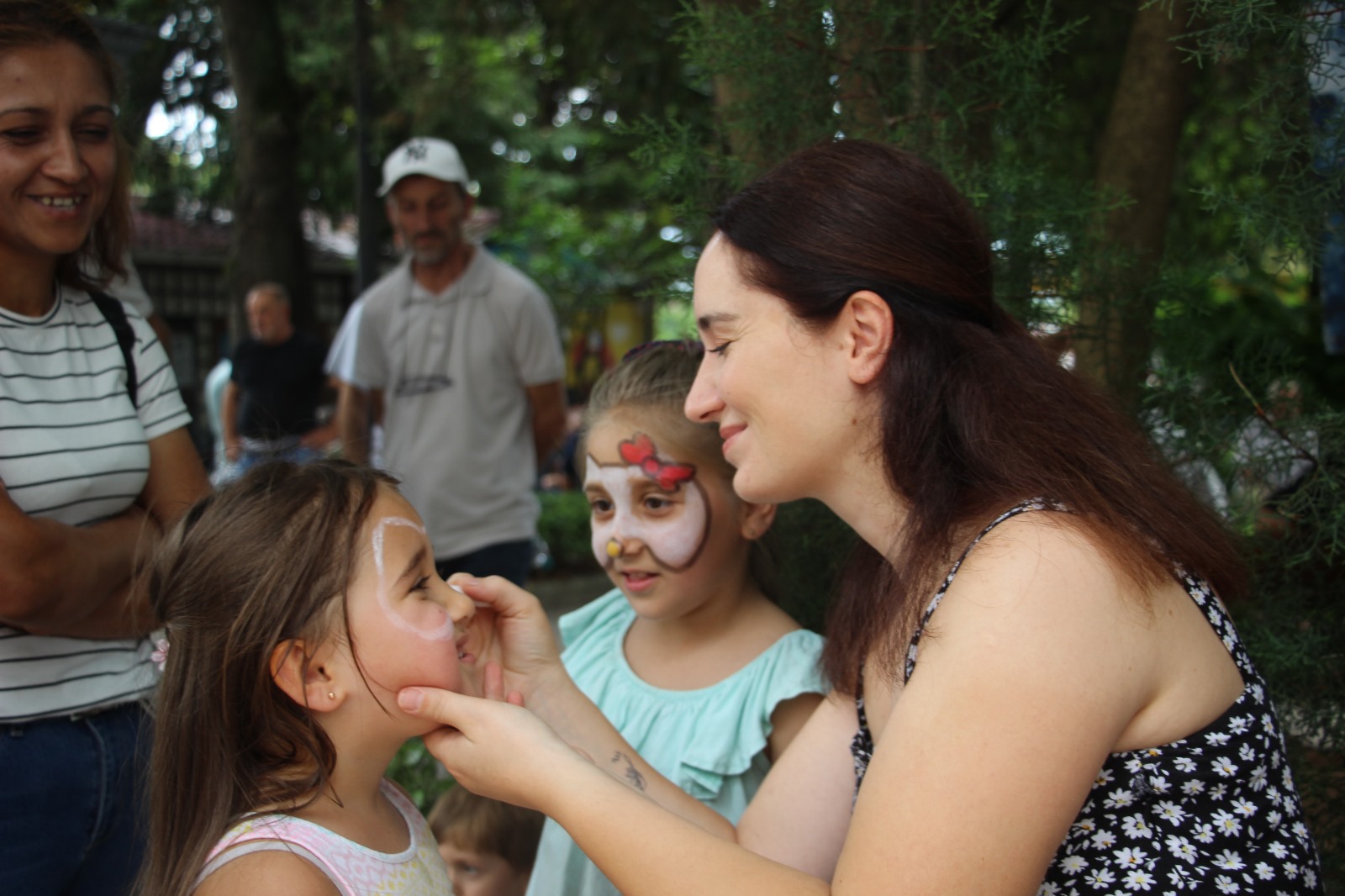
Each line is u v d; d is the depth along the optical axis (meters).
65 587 1.70
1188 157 3.50
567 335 11.94
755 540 2.04
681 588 1.85
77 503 1.84
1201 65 1.74
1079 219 2.12
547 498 9.15
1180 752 1.16
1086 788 1.11
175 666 1.43
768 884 1.19
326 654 1.38
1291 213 1.79
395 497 1.49
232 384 6.34
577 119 9.59
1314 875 1.22
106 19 3.72
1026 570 1.14
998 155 2.40
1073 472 1.22
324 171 9.89
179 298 14.93
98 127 1.85
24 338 1.82
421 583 1.46
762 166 2.25
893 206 1.30
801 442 1.33
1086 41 3.33
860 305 1.28
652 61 5.57
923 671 1.17
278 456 1.86
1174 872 1.15
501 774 1.33
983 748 1.09
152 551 1.77
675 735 1.85
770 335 1.31
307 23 8.25
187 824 1.40
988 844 1.08
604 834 1.25
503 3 6.14
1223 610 1.26
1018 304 2.09
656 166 2.37
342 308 16.97
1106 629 1.12
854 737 1.52
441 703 1.38
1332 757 1.98
